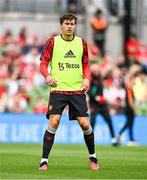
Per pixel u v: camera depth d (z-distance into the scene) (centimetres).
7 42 7350
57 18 7731
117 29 7581
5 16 7694
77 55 2912
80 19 7625
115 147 5109
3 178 2570
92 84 5203
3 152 4091
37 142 5584
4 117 5619
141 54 7375
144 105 6594
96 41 7556
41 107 6512
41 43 7350
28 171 2830
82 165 3170
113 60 7500
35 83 6706
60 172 2802
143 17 7612
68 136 5612
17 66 7000
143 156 4016
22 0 7800
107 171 2888
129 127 5447
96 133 5706
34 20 7719
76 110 2906
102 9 7625
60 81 2900
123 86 6575
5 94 6588
